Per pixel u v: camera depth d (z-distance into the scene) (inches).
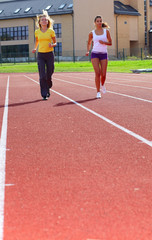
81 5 2071.9
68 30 2116.1
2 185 117.3
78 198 105.0
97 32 347.6
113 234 82.0
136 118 238.7
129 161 142.8
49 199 104.5
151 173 127.4
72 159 147.3
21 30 2242.9
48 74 355.9
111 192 109.3
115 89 448.1
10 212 95.3
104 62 353.7
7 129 213.6
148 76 726.5
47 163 142.3
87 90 445.7
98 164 139.4
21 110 289.1
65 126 217.9
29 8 2210.9
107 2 2060.8
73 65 1439.5
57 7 2134.6
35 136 192.5
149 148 162.1
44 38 341.4
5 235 81.9
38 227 86.0
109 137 185.9
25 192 110.7
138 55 2082.9
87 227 85.8
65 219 90.5
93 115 255.6
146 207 97.7
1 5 2313.0
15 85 573.9
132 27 2187.5
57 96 383.9
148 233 82.6
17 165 140.3
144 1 2294.5
